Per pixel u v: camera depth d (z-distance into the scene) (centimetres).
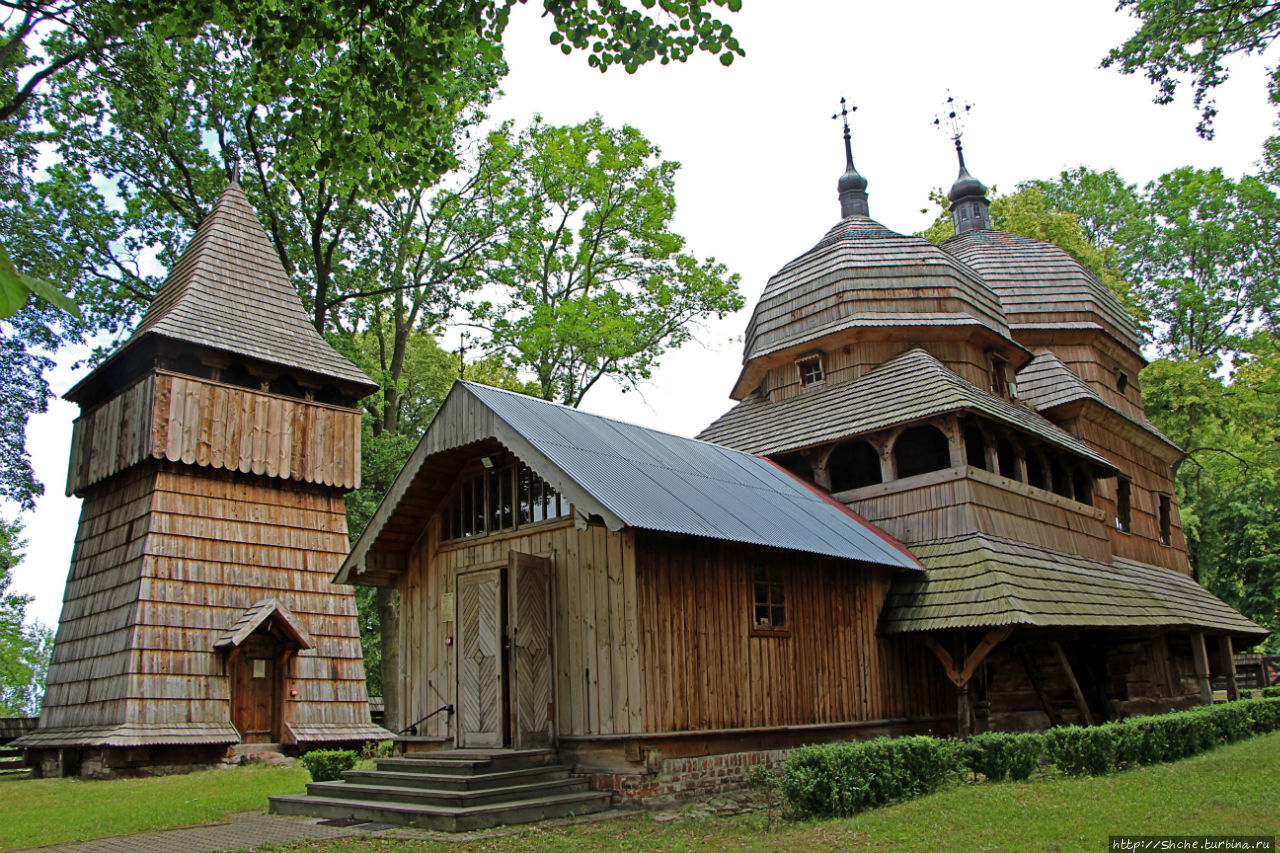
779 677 1445
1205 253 4091
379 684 3453
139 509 1986
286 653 2059
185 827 1170
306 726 2058
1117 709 2109
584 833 1038
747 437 2248
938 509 1814
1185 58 1605
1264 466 3656
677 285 3083
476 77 2716
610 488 1255
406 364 4047
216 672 1934
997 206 3794
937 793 1162
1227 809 964
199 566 1984
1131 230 4219
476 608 1448
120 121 2444
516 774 1201
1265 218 3884
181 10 1153
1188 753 1429
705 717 1305
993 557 1673
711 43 1106
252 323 2233
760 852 898
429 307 3097
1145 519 2686
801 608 1525
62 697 2023
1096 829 890
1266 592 3944
